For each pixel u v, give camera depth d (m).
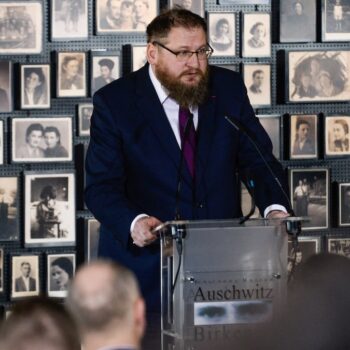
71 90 12.44
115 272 5.16
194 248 7.44
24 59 12.45
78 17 12.45
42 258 12.55
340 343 5.45
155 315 8.91
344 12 12.81
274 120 12.73
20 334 4.55
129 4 12.48
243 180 9.32
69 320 4.65
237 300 7.53
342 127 12.84
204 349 5.98
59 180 12.44
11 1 12.36
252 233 7.52
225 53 12.66
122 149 9.20
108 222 8.73
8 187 12.40
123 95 9.28
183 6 12.55
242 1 12.70
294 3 12.74
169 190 9.09
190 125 8.79
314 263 5.70
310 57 12.75
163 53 9.00
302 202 12.80
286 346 5.48
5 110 12.37
